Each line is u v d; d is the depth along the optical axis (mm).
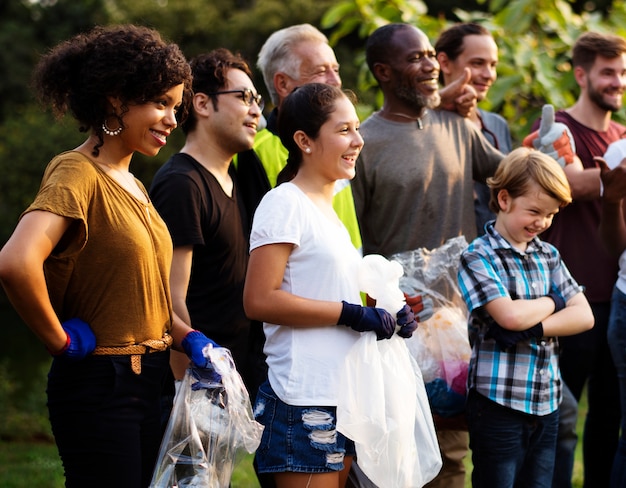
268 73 3914
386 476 2807
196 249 3322
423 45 3807
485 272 3332
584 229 4258
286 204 2855
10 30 19312
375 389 2779
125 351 2613
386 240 3830
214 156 3436
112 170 2672
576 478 5055
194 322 3348
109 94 2588
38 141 15516
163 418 3260
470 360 3416
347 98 2988
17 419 7449
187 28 16734
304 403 2777
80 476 2578
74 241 2516
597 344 4215
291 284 2855
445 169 3834
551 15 6082
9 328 14812
